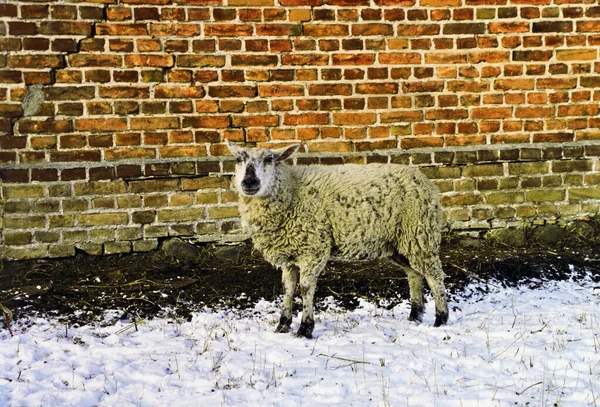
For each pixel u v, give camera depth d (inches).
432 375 141.3
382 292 209.6
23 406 129.7
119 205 229.5
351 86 238.8
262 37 232.4
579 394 127.3
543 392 128.6
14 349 161.9
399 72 240.5
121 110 227.0
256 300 202.8
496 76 245.4
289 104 236.7
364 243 175.9
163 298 201.0
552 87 248.4
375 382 138.1
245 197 174.1
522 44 245.0
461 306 200.2
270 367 149.9
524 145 249.1
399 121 242.5
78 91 223.6
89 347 165.3
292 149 177.2
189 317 190.5
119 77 225.8
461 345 161.8
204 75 230.8
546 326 173.3
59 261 225.8
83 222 227.3
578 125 251.3
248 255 234.7
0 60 217.8
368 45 237.8
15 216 222.2
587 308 190.4
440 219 182.9
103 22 222.8
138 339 172.9
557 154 250.2
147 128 229.6
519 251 241.1
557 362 146.1
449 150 245.3
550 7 244.5
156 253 233.3
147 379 144.6
